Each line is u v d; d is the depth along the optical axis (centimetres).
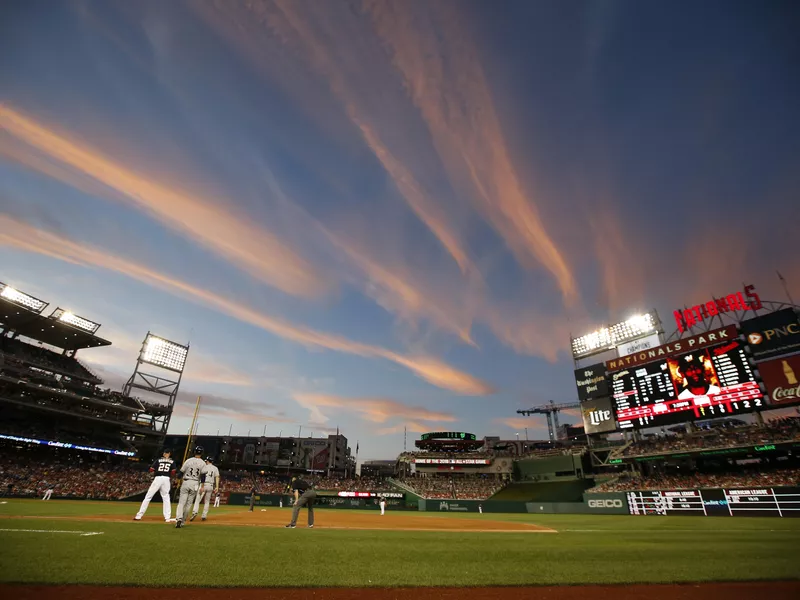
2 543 714
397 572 664
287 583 572
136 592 510
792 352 4178
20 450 5512
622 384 5469
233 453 9862
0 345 6053
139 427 6931
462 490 6794
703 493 3888
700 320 4969
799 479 4053
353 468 12475
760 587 624
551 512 4900
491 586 608
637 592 594
